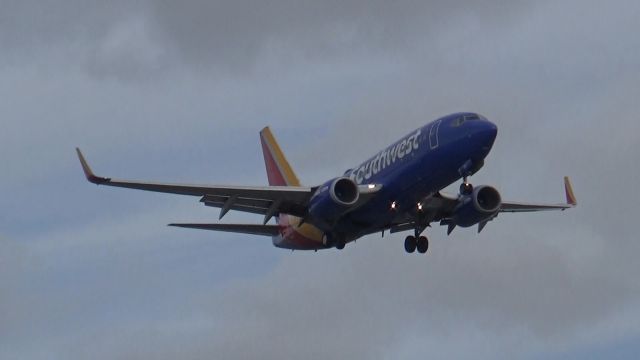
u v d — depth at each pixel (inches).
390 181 6269.7
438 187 6186.0
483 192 6579.7
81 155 6023.6
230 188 6333.7
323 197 6254.9
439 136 6087.6
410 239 6791.3
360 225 6574.8
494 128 5964.6
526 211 7175.2
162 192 6318.9
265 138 7632.9
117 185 6122.1
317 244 6924.2
